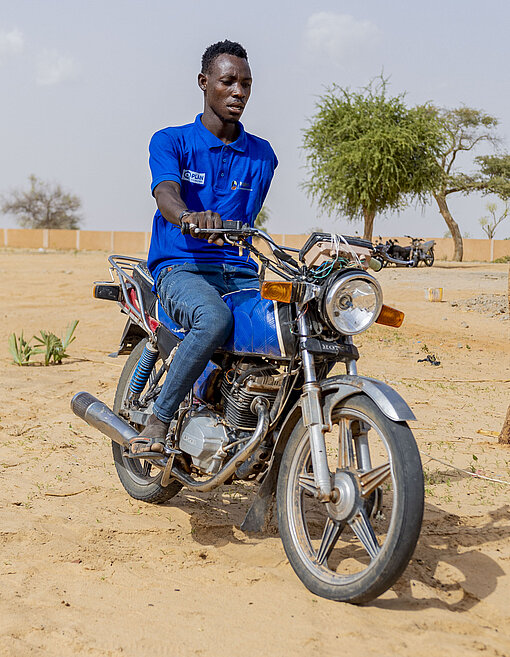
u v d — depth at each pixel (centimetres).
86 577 345
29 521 408
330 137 3406
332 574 330
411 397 800
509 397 819
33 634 287
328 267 325
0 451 553
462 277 2166
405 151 3278
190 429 364
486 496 482
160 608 315
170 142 391
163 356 413
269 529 413
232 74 394
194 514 437
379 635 294
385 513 438
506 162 4666
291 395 361
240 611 314
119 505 449
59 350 967
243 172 405
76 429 628
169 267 392
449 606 332
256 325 348
